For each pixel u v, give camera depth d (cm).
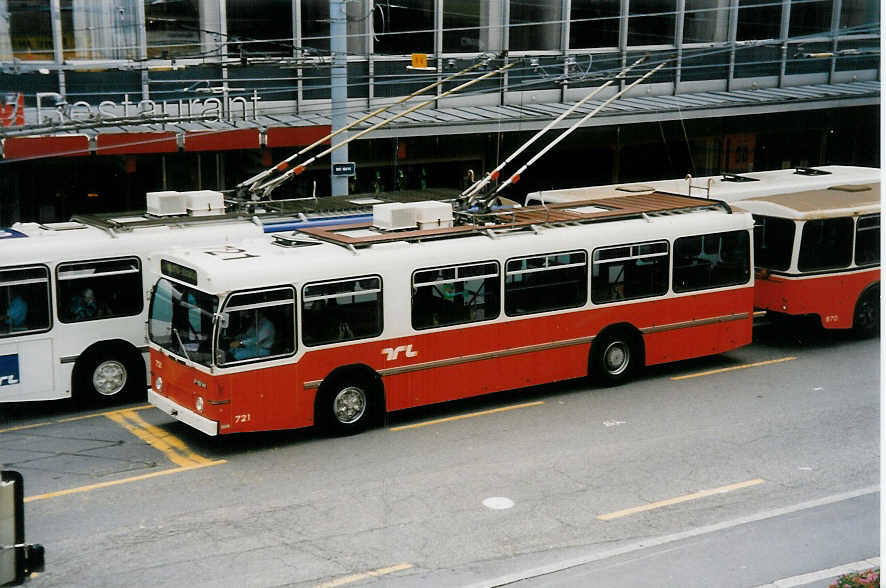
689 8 3111
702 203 1756
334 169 2083
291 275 1348
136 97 2334
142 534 1115
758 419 1509
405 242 1464
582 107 2788
